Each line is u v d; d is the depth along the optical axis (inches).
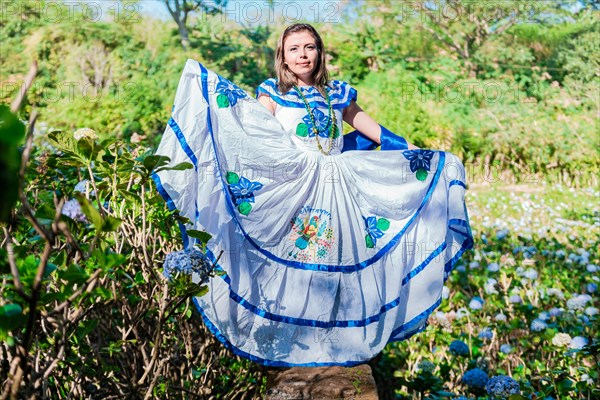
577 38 412.5
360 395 99.0
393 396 143.7
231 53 375.9
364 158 123.8
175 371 118.5
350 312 116.4
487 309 175.3
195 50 371.2
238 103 116.8
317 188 119.7
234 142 115.8
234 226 112.8
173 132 110.8
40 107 348.2
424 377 121.3
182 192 108.3
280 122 123.9
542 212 305.9
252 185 115.7
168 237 106.8
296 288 115.0
